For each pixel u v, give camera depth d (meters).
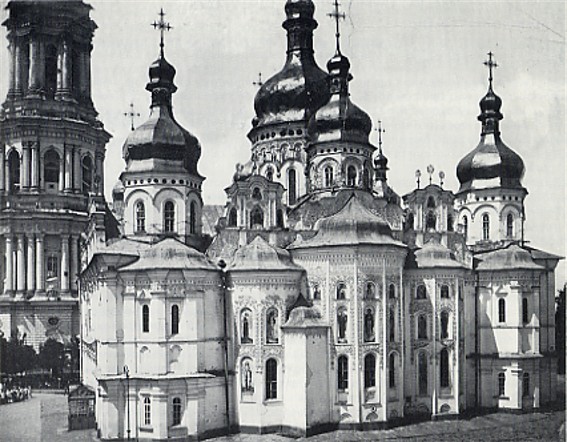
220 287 78.50
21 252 110.44
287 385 76.06
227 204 83.69
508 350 90.56
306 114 95.62
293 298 78.69
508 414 88.00
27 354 101.94
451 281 84.31
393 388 79.19
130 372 75.38
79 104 116.88
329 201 85.31
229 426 76.56
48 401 90.75
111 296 75.94
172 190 85.88
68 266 112.06
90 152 117.81
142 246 80.06
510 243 95.38
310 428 74.62
